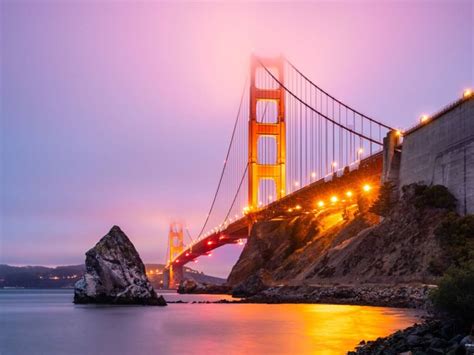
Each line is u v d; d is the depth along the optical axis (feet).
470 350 62.85
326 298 240.94
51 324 158.92
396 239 242.99
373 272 239.71
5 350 108.88
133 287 211.20
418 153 264.93
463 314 81.82
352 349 95.55
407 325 131.34
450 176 232.32
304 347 100.63
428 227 227.61
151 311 198.49
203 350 102.32
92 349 108.37
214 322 157.17
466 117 228.43
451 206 228.02
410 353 68.64
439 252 208.64
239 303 273.33
